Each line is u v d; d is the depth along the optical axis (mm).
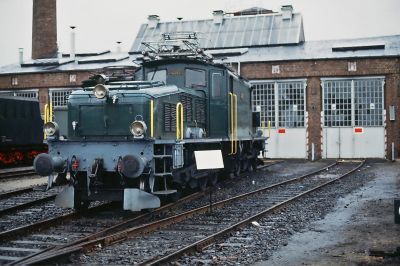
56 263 6590
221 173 16500
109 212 10727
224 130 14422
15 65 36938
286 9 35094
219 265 6621
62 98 33719
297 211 10898
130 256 7043
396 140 28688
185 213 9992
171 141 10453
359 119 29328
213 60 14680
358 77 29125
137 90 10695
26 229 8578
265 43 33438
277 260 6887
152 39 36344
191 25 36812
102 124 10633
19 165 25125
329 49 31328
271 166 24359
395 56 28453
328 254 7199
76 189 10188
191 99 12750
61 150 10203
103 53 39062
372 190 14484
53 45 39312
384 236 8352
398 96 28562
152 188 9953
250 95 18719
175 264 6586
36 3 39000
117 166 9859
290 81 30219
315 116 29859
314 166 24312
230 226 8734
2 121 22750
